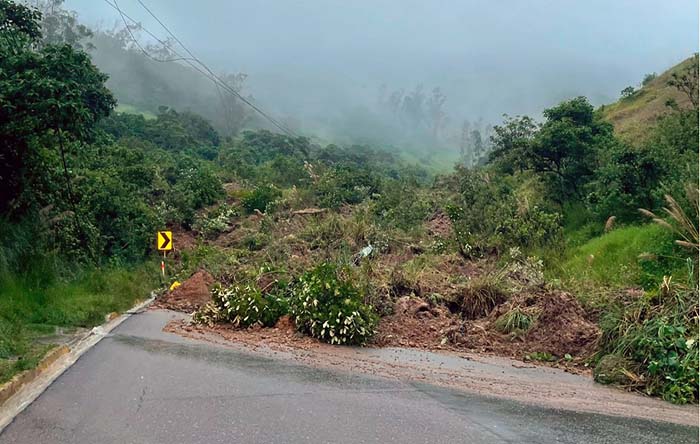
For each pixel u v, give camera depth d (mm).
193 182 31375
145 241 21156
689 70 27344
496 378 7855
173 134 53656
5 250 12484
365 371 7945
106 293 14141
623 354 7988
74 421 5617
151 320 12062
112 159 27734
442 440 5242
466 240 18891
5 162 13656
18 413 5855
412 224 23938
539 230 18297
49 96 12820
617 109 38906
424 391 6957
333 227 21438
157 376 7301
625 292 10711
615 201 17219
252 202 30078
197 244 24594
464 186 27203
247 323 11039
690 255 12180
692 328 7867
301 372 7730
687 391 6973
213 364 8055
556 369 8594
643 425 5949
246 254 20562
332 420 5719
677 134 18875
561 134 21453
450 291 12344
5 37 14672
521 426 5719
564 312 9992
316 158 63062
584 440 5387
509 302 11180
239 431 5371
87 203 18016
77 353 8609
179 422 5594
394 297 12344
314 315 10164
